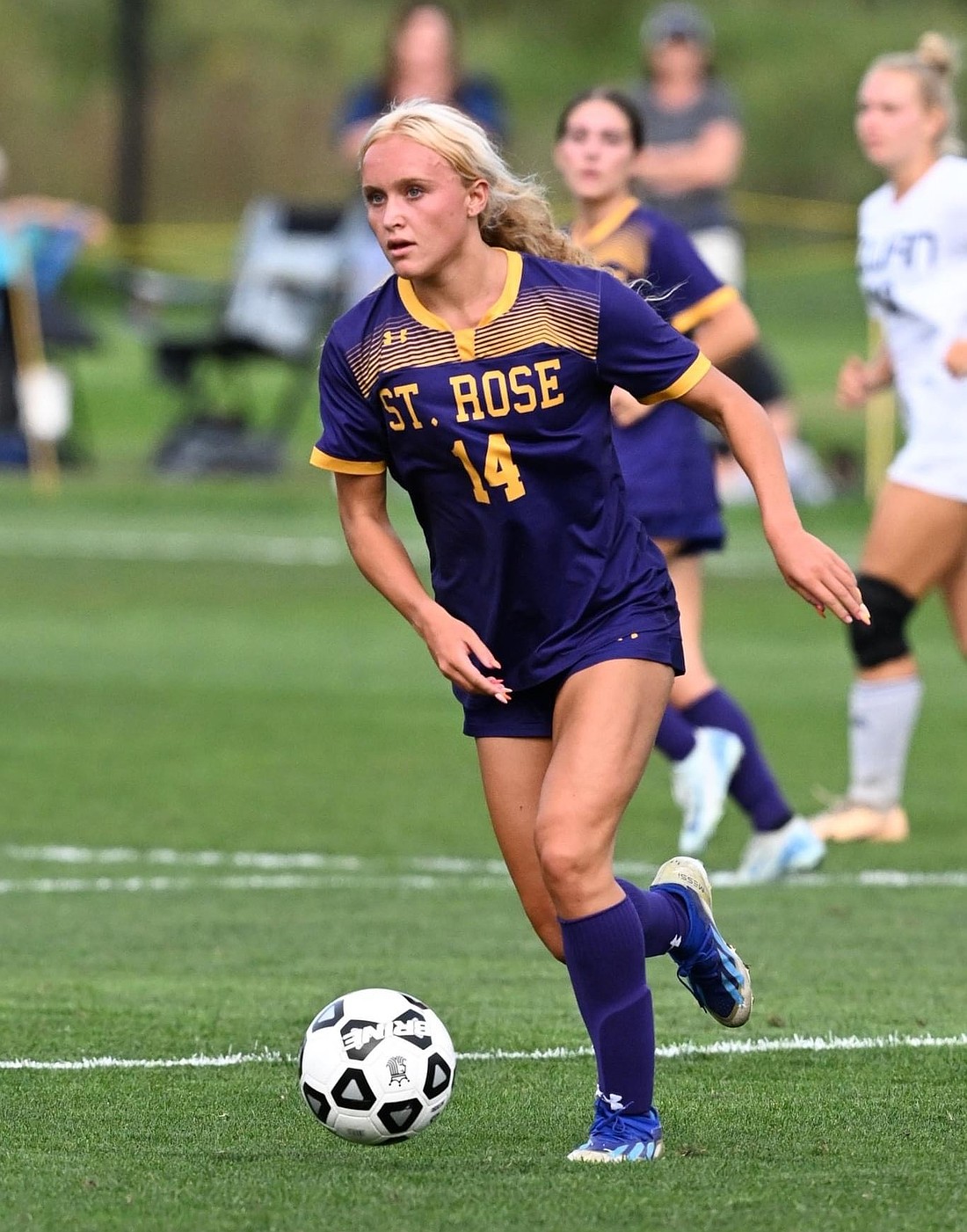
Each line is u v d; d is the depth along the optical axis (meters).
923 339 29.73
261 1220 14.17
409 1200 14.64
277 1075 18.50
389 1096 15.66
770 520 15.84
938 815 32.69
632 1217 14.19
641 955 15.98
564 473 16.05
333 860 29.25
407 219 15.59
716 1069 18.75
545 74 164.00
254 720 40.50
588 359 15.98
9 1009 21.06
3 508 67.50
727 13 167.25
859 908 26.34
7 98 139.25
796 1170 15.48
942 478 29.64
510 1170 15.53
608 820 15.77
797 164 150.88
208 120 139.88
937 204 29.44
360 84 50.12
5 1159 15.81
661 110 43.66
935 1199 14.64
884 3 169.50
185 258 121.94
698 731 28.08
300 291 74.38
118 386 99.69
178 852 29.69
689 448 28.05
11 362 73.19
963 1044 19.64
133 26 106.12
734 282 43.69
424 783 35.00
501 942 24.48
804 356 107.94
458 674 16.03
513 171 17.97
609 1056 15.97
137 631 50.75
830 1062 18.98
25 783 34.41
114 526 65.62
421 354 15.93
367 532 16.72
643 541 16.55
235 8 152.50
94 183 136.25
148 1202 14.60
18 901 26.61
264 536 64.75
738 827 32.28
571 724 15.98
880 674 30.44
